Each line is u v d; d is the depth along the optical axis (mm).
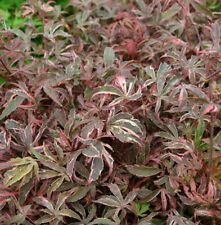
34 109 513
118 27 671
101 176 505
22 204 472
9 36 585
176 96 519
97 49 637
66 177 473
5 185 450
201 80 526
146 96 545
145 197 481
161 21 629
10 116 540
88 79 530
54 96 502
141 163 508
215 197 464
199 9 494
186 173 487
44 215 466
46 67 578
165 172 510
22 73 554
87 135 469
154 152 516
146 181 512
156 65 601
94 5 690
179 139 487
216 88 519
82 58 613
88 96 522
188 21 577
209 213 460
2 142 494
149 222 469
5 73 564
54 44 616
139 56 617
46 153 475
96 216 480
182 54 541
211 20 600
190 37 610
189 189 491
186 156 501
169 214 472
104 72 552
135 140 469
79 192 477
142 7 631
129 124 476
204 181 474
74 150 491
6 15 662
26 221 468
